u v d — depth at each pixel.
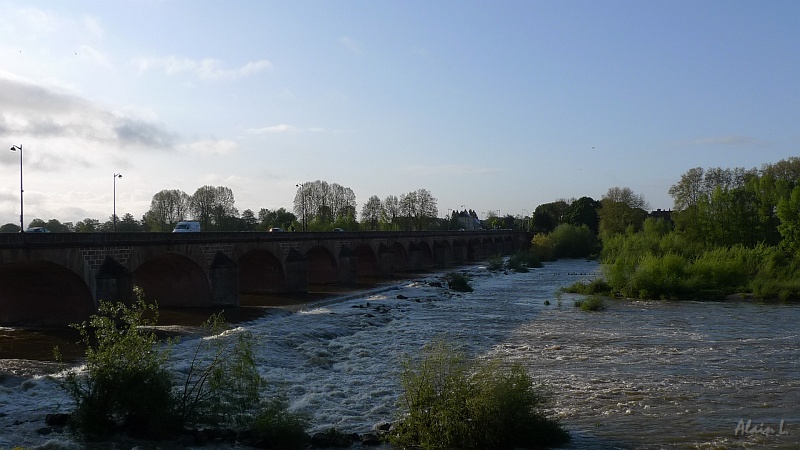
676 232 105.75
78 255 41.78
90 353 20.73
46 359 32.91
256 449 19.66
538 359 34.38
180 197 149.25
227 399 21.36
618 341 40.41
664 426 22.52
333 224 158.38
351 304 60.41
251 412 22.14
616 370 31.64
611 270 73.56
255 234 64.44
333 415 23.39
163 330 41.53
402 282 89.12
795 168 147.00
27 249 37.47
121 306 21.88
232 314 51.50
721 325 47.78
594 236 166.38
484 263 139.25
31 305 45.28
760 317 52.56
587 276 100.25
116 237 45.19
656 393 27.19
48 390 25.69
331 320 46.91
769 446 20.45
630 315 53.78
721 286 70.69
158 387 20.53
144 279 58.72
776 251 78.69
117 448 19.12
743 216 97.88
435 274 105.81
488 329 45.06
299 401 25.09
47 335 41.22
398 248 114.06
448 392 20.11
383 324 47.09
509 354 35.81
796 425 22.73
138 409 20.23
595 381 29.27
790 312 55.94
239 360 22.08
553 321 49.75
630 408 24.86
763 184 99.38
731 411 24.55
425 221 189.62
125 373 20.27
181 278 57.53
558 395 26.77
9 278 42.84
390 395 26.08
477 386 20.02
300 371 30.53
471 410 19.58
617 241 112.44
